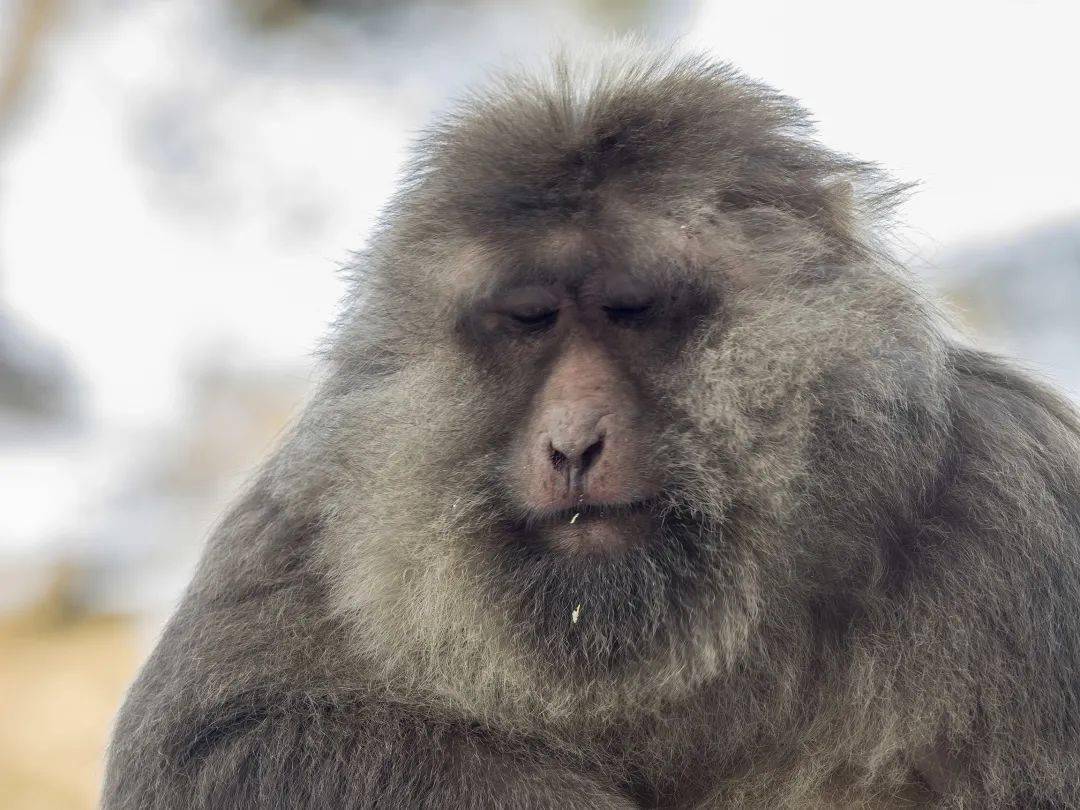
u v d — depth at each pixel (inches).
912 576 417.4
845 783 435.8
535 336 425.7
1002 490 420.8
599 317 417.7
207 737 424.5
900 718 417.4
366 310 471.2
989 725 406.0
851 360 413.1
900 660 416.2
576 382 411.8
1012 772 403.5
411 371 448.8
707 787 434.3
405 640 431.2
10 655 1198.9
